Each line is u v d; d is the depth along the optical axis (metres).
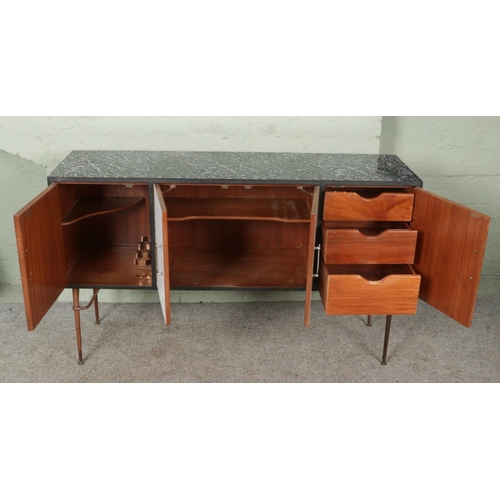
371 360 2.51
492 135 2.95
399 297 2.26
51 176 2.28
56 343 2.59
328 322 2.77
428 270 2.31
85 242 2.72
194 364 2.47
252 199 2.58
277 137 2.77
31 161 2.81
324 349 2.58
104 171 2.37
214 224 2.72
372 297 2.26
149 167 2.45
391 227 2.46
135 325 2.73
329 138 2.78
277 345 2.60
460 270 2.17
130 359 2.49
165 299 2.16
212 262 2.61
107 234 2.72
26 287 2.01
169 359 2.50
